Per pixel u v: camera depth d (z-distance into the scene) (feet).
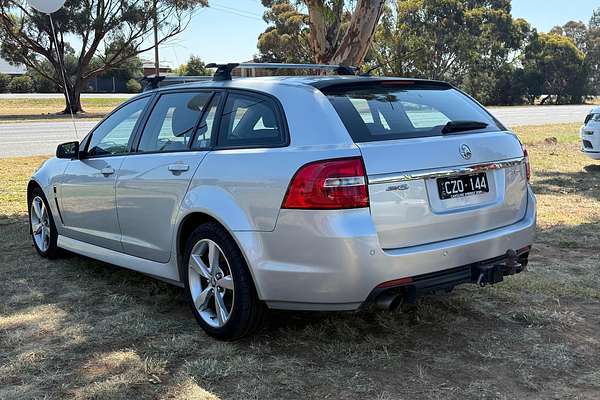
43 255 19.34
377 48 181.16
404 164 11.28
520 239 13.17
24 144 57.77
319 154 11.03
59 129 77.82
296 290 11.30
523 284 16.24
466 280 12.15
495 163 12.70
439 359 12.03
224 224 12.08
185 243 13.83
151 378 11.27
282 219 11.23
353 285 10.87
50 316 14.38
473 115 13.71
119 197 15.16
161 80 16.39
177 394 10.74
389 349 12.48
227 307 12.76
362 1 26.08
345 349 12.46
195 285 13.41
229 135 12.90
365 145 11.12
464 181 12.17
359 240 10.72
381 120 11.98
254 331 12.67
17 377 11.35
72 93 136.15
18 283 16.80
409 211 11.31
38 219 19.69
